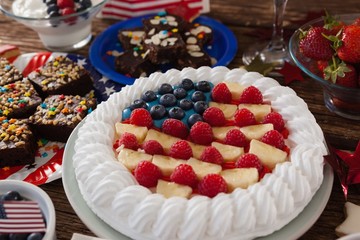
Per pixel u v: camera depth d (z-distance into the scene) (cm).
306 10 76
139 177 44
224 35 71
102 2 70
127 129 49
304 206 43
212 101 53
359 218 45
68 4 69
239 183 43
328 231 46
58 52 73
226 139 47
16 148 54
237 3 80
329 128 56
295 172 43
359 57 50
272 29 73
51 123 57
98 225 44
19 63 69
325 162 47
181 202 41
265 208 41
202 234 41
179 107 52
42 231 41
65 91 64
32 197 45
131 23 75
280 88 53
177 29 70
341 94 53
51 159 56
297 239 45
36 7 70
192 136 48
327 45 52
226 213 40
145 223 41
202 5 77
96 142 49
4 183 45
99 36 73
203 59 67
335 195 49
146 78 56
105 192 43
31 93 63
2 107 60
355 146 53
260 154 46
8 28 78
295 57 56
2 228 41
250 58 68
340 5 76
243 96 52
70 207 50
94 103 61
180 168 43
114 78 65
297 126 49
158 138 48
